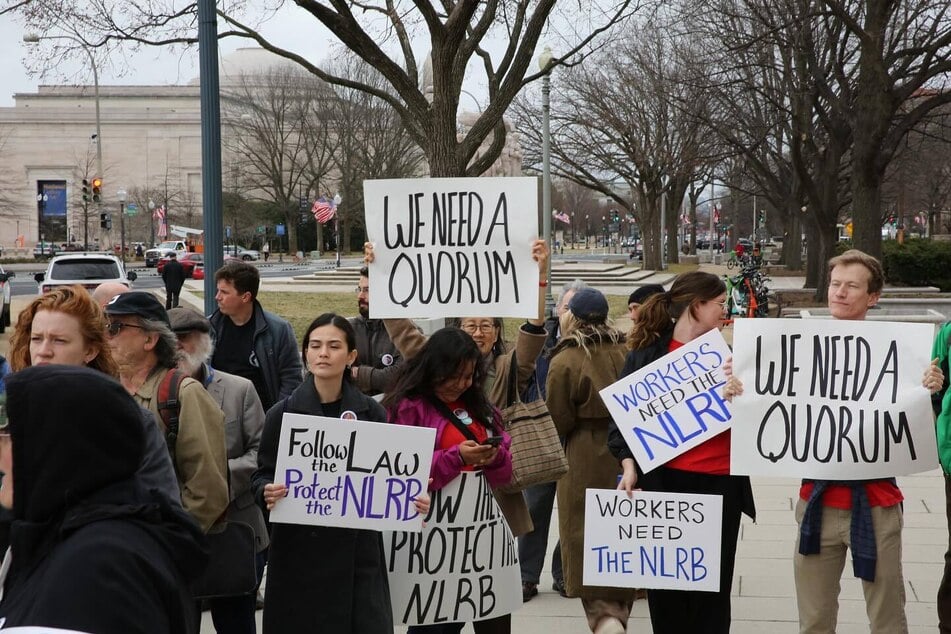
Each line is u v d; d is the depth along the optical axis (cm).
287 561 404
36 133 9088
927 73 2244
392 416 442
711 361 470
